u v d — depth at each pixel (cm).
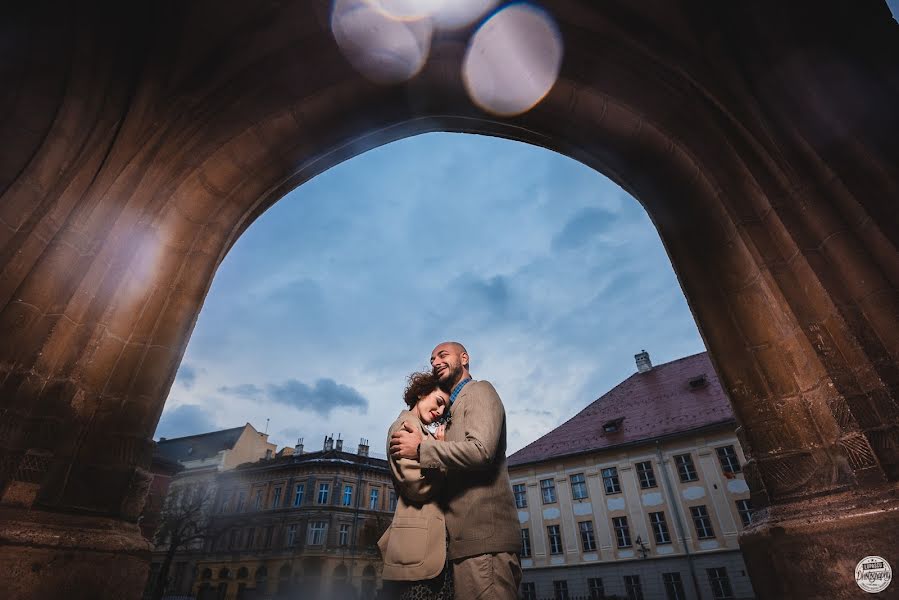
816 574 216
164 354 306
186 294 330
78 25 295
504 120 434
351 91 398
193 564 3922
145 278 314
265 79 380
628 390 3094
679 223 361
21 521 220
